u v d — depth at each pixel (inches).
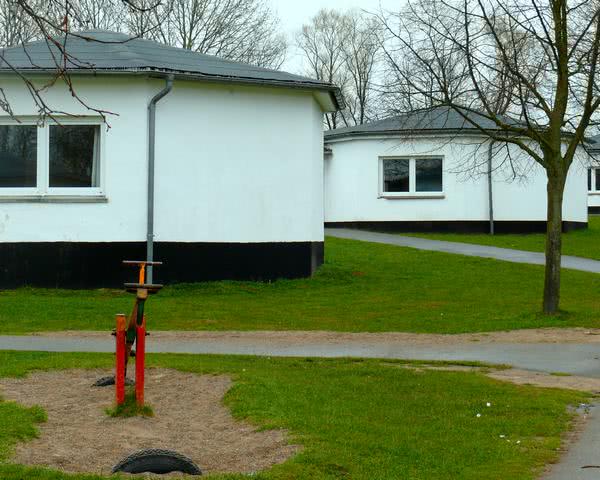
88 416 353.1
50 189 781.3
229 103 815.7
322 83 831.7
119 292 770.2
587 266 982.4
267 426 327.9
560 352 526.6
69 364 454.3
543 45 660.7
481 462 290.7
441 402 380.2
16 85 774.5
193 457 294.0
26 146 781.3
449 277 884.6
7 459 278.7
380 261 984.3
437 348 541.3
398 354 518.6
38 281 777.6
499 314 674.2
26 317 649.0
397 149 1331.2
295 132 839.1
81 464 284.2
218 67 834.8
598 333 599.8
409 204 1333.7
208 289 784.3
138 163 784.3
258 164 826.2
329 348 539.5
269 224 829.8
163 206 794.2
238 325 631.2
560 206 658.2
